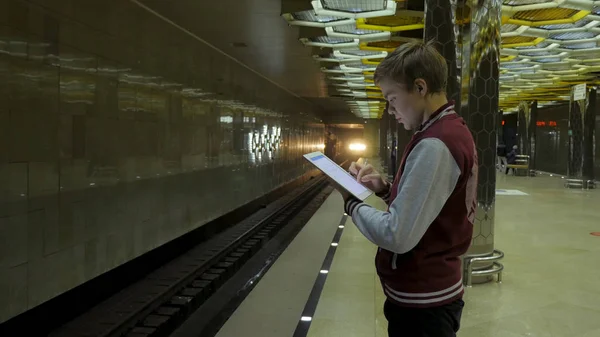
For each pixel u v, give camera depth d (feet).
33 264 14.48
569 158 54.85
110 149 18.81
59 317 16.14
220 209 32.94
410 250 4.99
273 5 21.24
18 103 13.88
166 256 25.04
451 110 5.13
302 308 16.28
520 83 54.13
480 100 17.34
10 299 13.53
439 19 17.24
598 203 40.11
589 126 53.36
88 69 17.34
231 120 35.37
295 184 66.64
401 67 5.08
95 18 17.66
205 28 25.36
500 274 17.47
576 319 13.78
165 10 21.74
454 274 5.04
